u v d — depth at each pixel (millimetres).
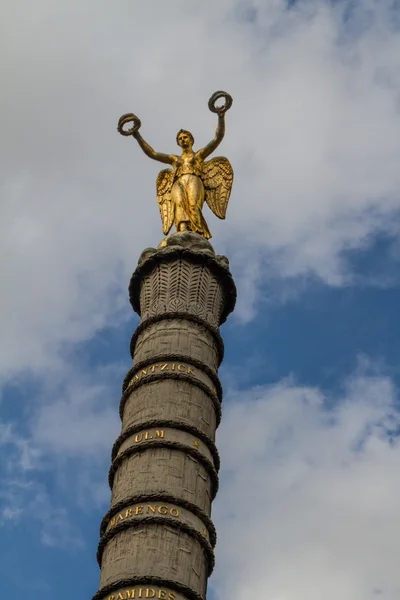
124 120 26141
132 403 21234
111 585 17891
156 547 18375
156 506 18969
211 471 20250
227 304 23875
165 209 26422
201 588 18469
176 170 26031
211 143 26297
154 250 23844
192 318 22422
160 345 21891
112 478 20469
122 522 18828
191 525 18938
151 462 19734
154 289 23219
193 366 21609
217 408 21531
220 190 26609
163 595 17703
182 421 20406
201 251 23375
